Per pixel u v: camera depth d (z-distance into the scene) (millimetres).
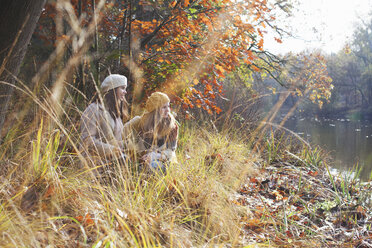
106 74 4953
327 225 3180
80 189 2412
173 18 5605
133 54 5426
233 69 5492
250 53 5609
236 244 2410
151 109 3484
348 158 11734
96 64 4613
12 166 2432
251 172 4438
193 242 2395
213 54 5254
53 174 2291
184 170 3369
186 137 5035
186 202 2775
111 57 4652
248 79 11531
